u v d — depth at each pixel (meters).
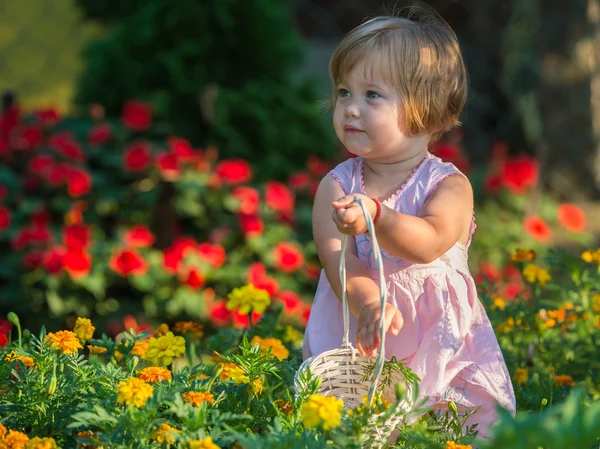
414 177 3.15
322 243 3.16
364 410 2.54
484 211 8.15
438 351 3.01
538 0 11.58
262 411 2.93
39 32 15.43
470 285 3.23
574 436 2.00
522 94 11.76
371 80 3.04
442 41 3.16
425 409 2.59
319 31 12.77
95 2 9.90
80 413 2.50
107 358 3.60
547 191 11.71
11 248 6.60
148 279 6.45
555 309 4.38
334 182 3.23
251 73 8.46
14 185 6.82
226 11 8.17
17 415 2.84
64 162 7.03
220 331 3.88
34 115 7.76
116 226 6.98
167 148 7.41
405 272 3.09
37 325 6.25
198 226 7.14
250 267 6.68
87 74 8.53
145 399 2.57
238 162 7.03
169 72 8.14
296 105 8.23
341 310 3.20
